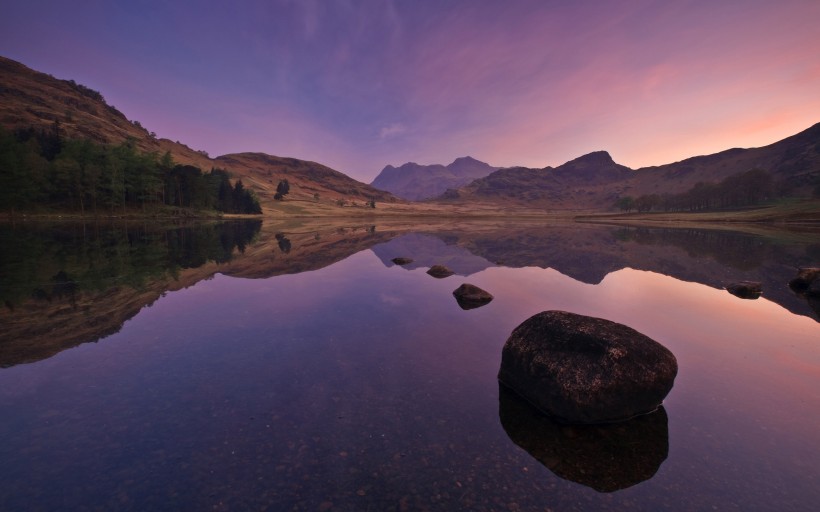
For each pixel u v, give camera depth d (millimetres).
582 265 32219
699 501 5957
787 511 5754
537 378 8992
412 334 13789
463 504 5754
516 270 29312
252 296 19562
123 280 23438
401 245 48750
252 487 5945
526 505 5785
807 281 22844
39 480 5973
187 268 28500
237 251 40281
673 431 8031
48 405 8336
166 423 7691
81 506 5473
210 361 11000
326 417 8094
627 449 7387
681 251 43062
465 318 15969
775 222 104875
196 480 6066
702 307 18516
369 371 10531
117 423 7660
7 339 12656
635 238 62281
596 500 5938
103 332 13523
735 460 7023
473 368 10906
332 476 6270
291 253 38875
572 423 8289
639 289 22453
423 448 7137
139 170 105812
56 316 15523
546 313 10805
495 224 117062
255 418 7969
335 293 20500
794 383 10312
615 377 8328
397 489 6020
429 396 9211
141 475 6145
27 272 25500
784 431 7988
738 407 9023
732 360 11961
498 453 7102
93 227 69125
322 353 11789
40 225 68375
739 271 29234
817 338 14055
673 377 9047
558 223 126312
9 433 7238
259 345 12398
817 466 6824
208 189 130625
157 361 10945
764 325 15672
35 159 87438
